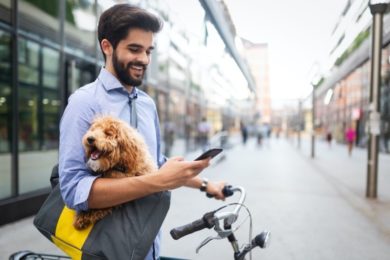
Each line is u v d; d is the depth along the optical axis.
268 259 3.80
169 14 8.07
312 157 16.94
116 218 1.15
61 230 1.19
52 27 6.52
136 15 1.25
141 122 1.44
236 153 19.81
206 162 1.18
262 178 9.74
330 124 36.81
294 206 6.22
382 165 13.26
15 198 5.14
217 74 12.12
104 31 1.30
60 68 6.77
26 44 7.57
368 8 6.39
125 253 1.12
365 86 21.83
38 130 8.45
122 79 1.33
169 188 1.13
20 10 5.64
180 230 1.48
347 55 12.79
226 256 3.86
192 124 16.52
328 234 4.65
